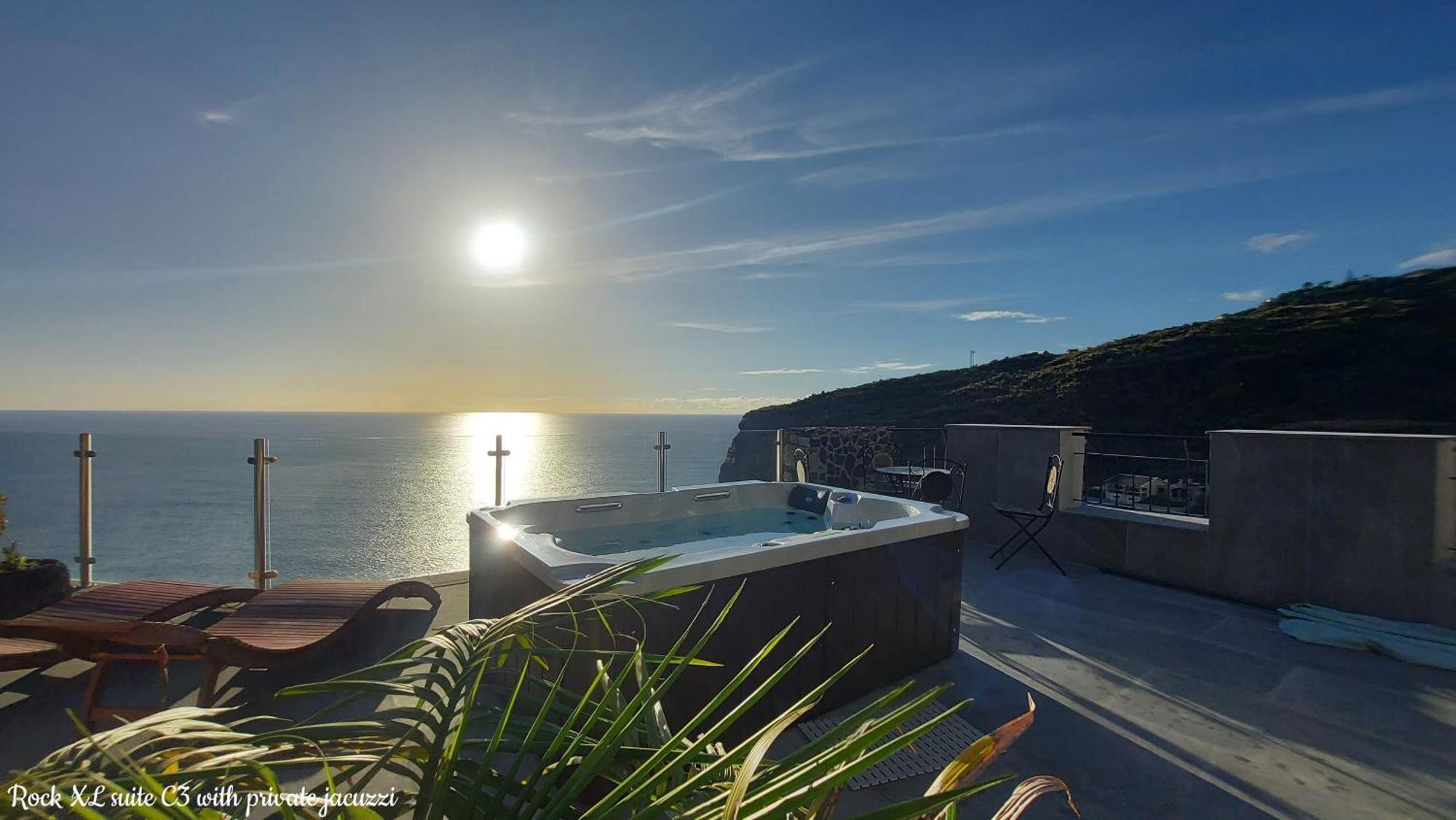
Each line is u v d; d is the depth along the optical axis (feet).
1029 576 14.88
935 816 2.25
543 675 6.39
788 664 2.62
